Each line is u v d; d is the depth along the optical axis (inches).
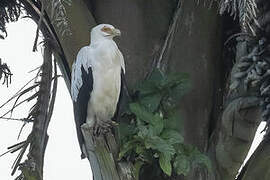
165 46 442.3
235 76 399.9
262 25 384.2
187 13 445.1
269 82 383.2
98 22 449.7
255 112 410.3
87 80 380.5
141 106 400.2
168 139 385.4
